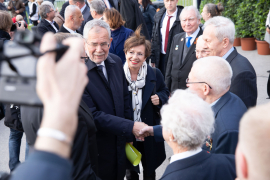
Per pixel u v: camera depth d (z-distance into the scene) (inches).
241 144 27.9
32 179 16.3
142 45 95.3
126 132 87.2
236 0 299.6
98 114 87.3
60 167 17.1
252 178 26.7
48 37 19.1
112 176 94.0
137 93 100.7
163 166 132.8
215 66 69.1
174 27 178.5
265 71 236.4
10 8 446.9
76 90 18.5
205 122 50.3
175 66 145.7
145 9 264.8
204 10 188.4
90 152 72.9
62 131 17.6
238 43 320.2
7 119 94.7
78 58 19.2
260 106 28.3
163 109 55.6
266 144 25.4
